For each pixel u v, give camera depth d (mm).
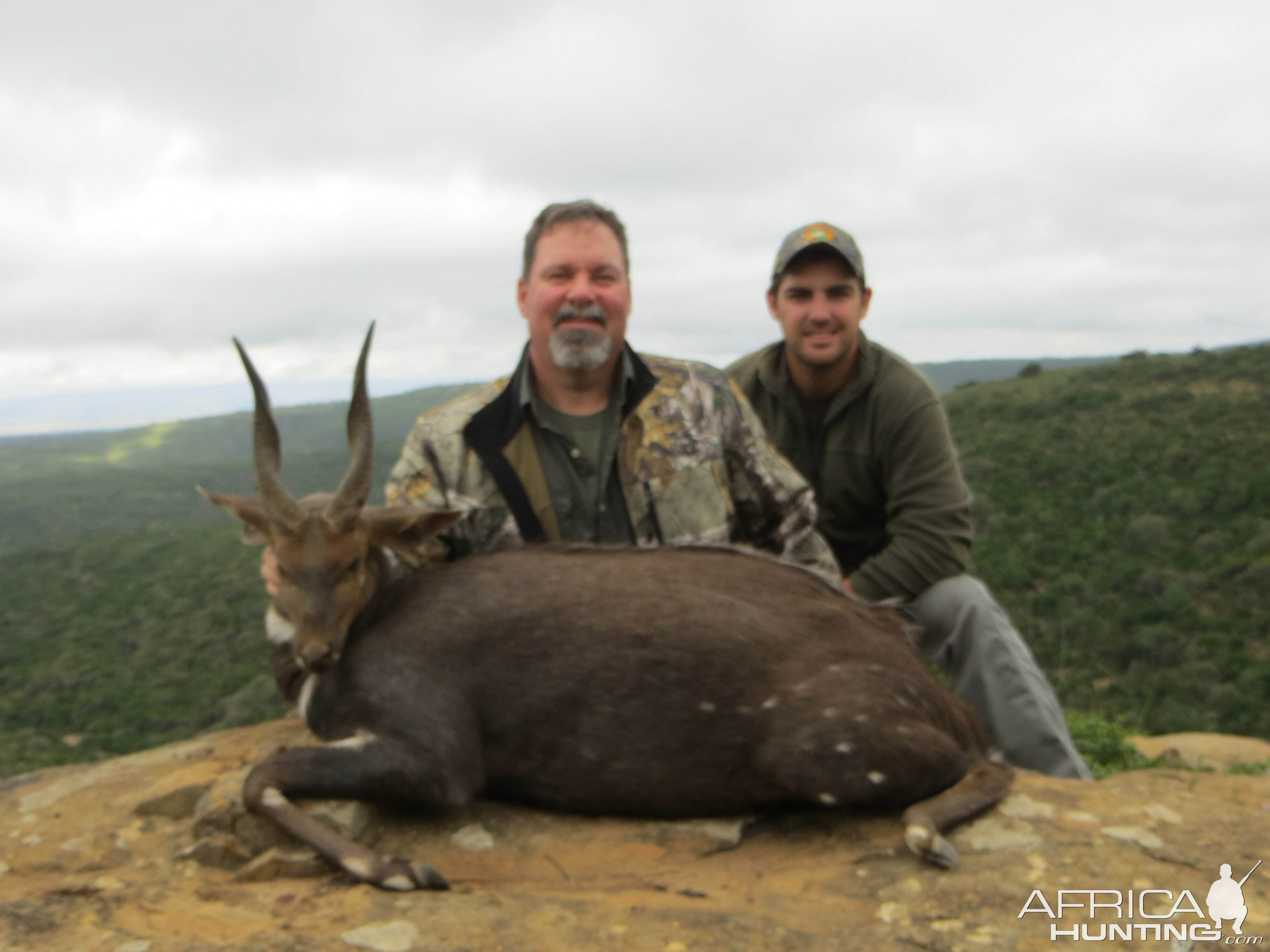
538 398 1801
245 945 1052
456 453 1739
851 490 2152
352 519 1400
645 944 1059
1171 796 1370
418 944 1059
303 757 1273
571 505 1769
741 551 1489
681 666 1314
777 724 1287
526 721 1334
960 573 2010
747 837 1332
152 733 14789
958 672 1940
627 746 1321
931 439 2035
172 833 1379
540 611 1359
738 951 1047
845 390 2119
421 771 1291
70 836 1386
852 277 2045
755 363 2271
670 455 1777
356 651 1379
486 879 1239
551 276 1716
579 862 1269
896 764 1263
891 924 1099
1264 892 1131
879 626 1406
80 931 1114
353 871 1196
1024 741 1839
